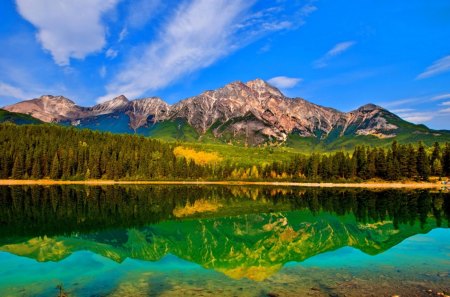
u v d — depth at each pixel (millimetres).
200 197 101250
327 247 33156
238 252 31375
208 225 48906
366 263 26609
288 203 83000
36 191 115125
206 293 20250
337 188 145500
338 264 26375
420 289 20578
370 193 111875
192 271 25016
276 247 33750
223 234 41469
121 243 35562
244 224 49781
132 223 50438
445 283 21672
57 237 38312
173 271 24953
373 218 53219
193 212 64938
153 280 22797
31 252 31141
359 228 44031
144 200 89500
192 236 40094
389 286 21125
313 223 49688
